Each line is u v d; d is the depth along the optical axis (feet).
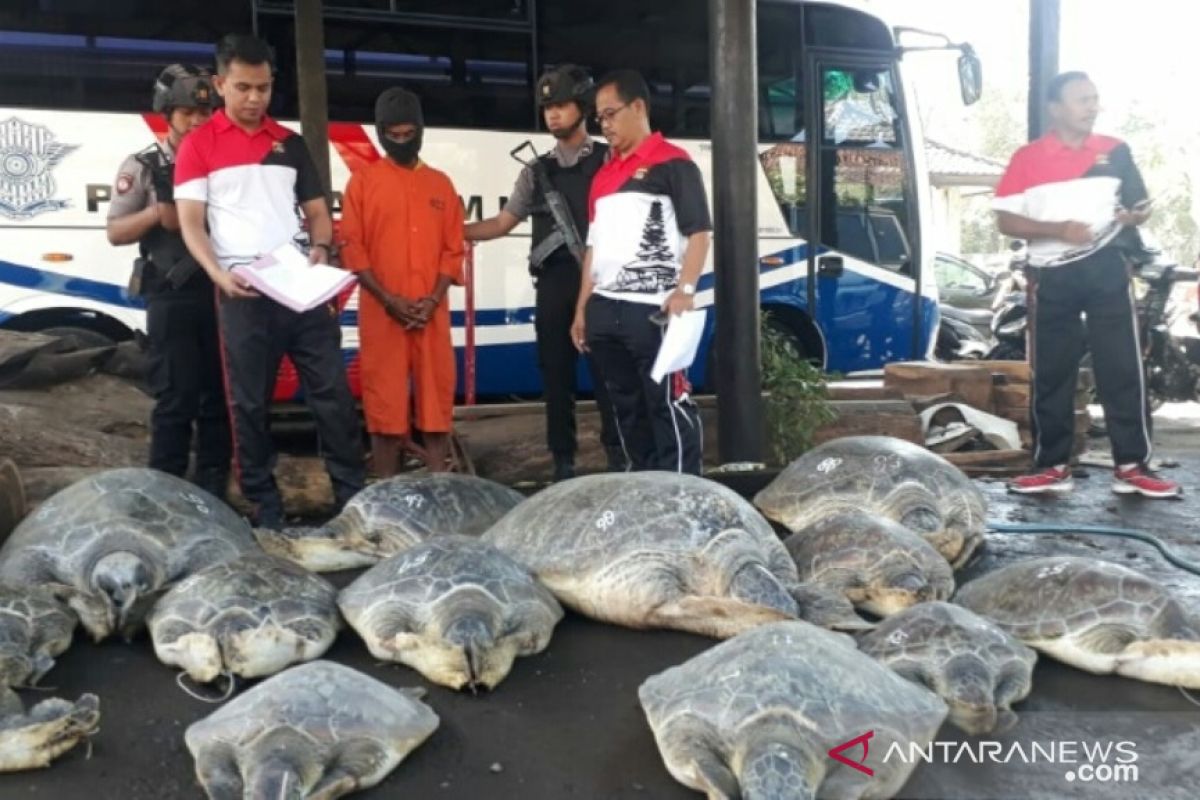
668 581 11.14
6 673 9.87
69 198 22.80
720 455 18.57
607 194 15.01
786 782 7.34
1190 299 33.19
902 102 30.58
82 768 8.73
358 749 8.27
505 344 26.94
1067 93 17.20
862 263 30.35
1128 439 18.43
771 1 28.89
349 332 24.76
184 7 23.59
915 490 14.17
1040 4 22.98
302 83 21.72
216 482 16.05
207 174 13.98
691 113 28.07
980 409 23.13
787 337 29.30
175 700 9.98
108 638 11.37
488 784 8.48
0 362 18.70
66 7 22.72
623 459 17.85
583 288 15.85
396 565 11.01
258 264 13.87
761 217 28.99
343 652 10.92
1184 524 16.44
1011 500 18.19
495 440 19.39
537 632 10.70
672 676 8.95
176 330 14.94
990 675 9.32
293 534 13.50
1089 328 18.26
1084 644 10.31
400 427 16.72
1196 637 10.12
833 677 8.28
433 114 25.63
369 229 16.37
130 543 11.66
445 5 25.67
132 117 23.13
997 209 18.13
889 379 24.25
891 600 11.34
